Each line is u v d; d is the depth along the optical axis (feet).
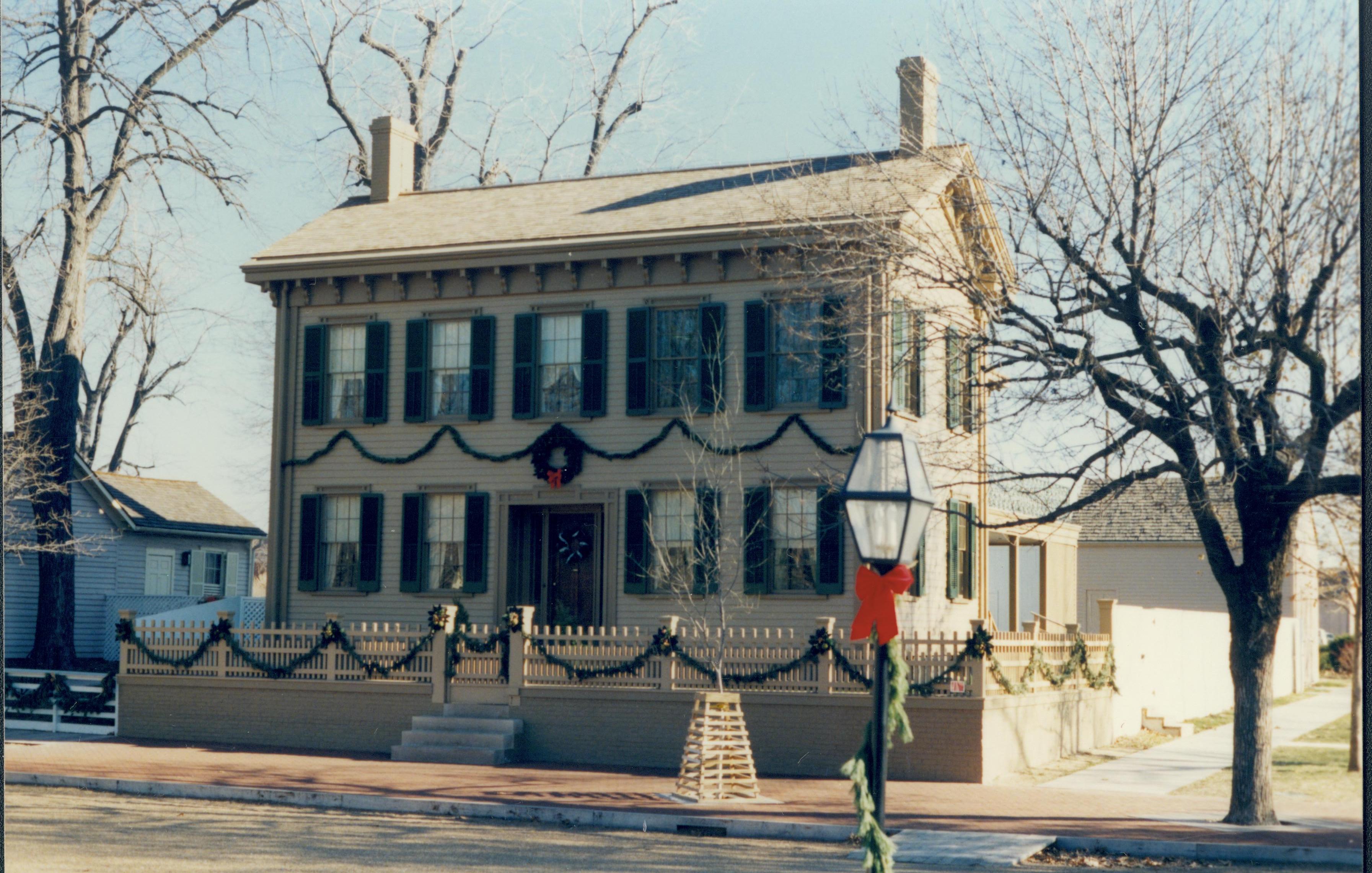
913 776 62.39
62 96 106.83
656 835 49.29
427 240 84.12
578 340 80.64
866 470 28.17
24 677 85.92
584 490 78.95
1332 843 45.01
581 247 78.48
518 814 53.01
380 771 64.90
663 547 77.30
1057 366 54.70
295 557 85.46
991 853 43.86
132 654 79.87
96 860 40.96
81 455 119.65
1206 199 53.42
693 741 57.26
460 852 43.91
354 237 87.56
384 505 83.56
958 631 80.84
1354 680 62.34
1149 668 88.84
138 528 119.44
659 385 78.02
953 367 71.36
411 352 83.61
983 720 61.26
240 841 45.62
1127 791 58.80
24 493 103.24
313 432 86.07
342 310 86.02
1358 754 61.62
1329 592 63.72
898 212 62.34
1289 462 50.42
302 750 74.02
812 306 74.59
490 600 80.53
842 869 41.37
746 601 74.59
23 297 104.12
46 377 106.52
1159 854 44.86
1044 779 62.85
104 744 74.74
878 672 28.60
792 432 74.64
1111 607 81.87
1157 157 54.70
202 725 77.41
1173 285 54.39
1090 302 54.80
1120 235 54.13
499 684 71.97
